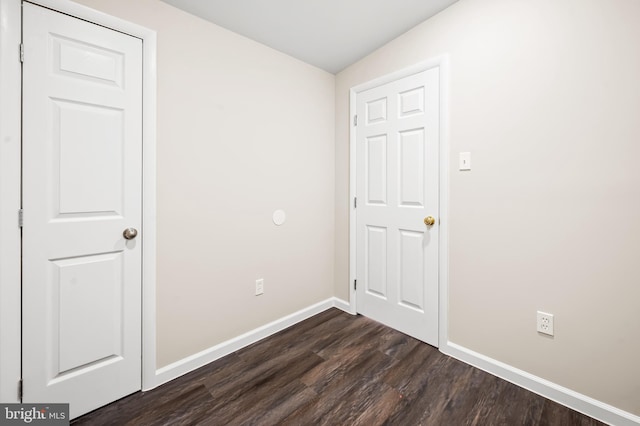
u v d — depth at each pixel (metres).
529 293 1.51
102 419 1.34
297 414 1.36
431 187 1.90
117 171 1.43
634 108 1.21
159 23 1.55
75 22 1.30
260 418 1.34
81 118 1.33
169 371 1.62
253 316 2.04
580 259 1.36
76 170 1.32
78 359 1.35
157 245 1.57
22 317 1.22
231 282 1.92
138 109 1.49
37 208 1.24
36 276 1.24
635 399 1.24
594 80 1.29
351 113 2.42
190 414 1.37
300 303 2.37
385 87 2.15
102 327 1.41
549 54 1.41
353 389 1.53
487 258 1.66
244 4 1.63
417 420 1.32
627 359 1.25
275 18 1.77
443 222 1.83
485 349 1.68
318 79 2.45
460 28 1.71
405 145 2.04
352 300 2.48
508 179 1.56
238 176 1.93
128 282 1.48
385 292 2.24
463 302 1.77
